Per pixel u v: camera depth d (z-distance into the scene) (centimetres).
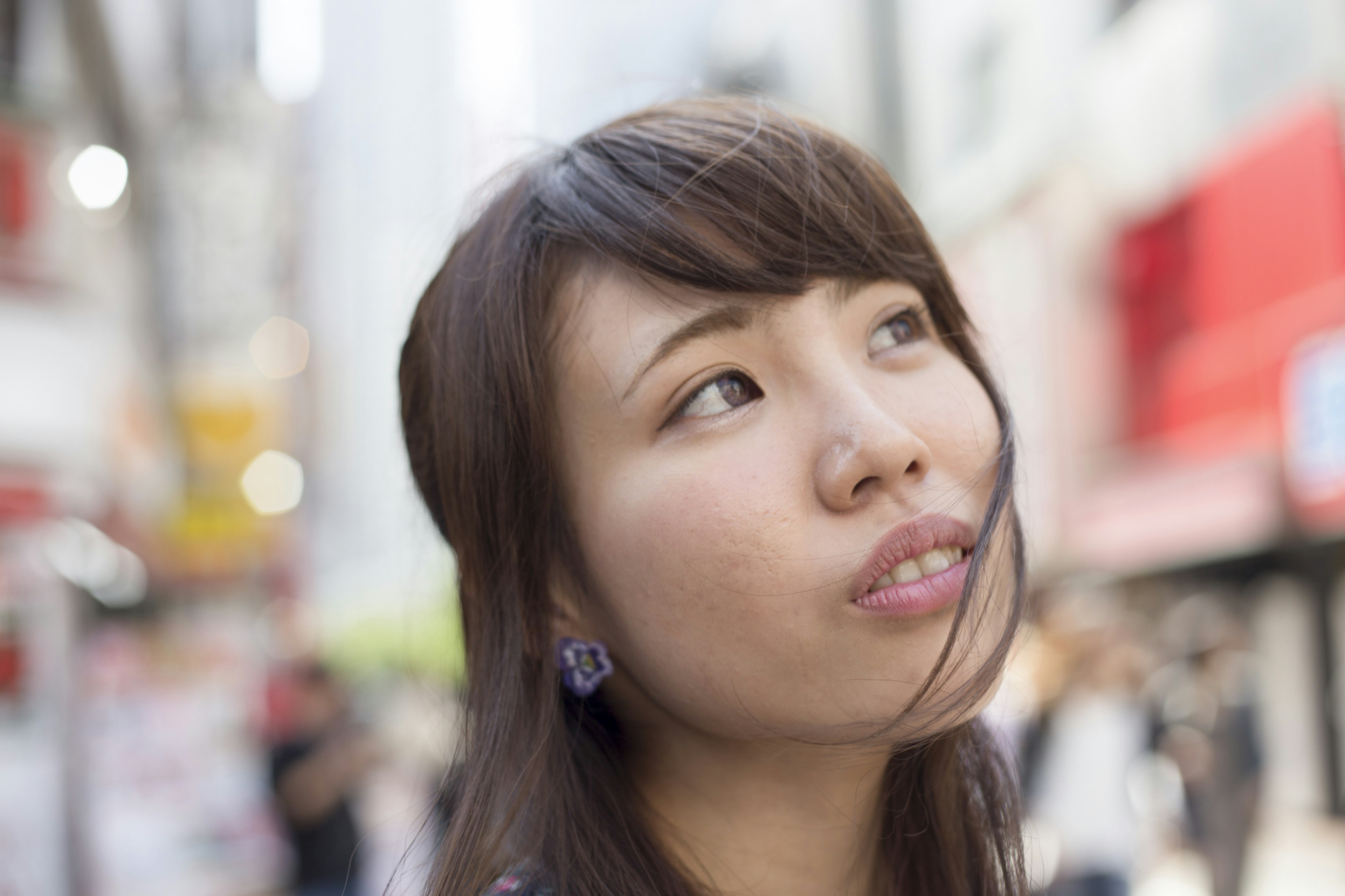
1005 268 849
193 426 1269
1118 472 745
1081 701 305
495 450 78
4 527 479
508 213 82
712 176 73
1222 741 400
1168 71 692
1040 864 152
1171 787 411
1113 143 752
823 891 79
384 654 1413
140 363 1080
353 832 356
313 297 2498
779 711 68
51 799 467
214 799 777
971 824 98
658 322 70
